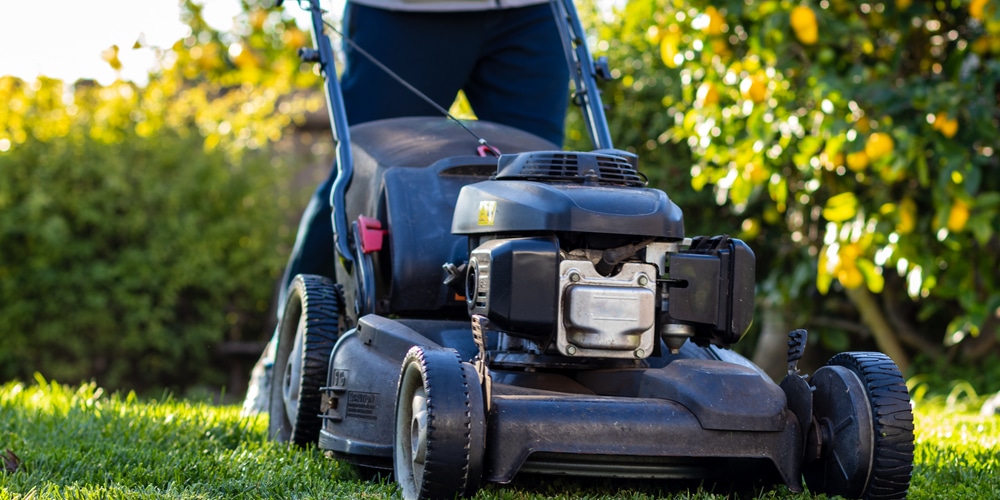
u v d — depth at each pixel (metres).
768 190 7.48
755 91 6.19
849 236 6.44
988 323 8.10
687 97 7.16
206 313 13.41
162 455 3.66
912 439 2.96
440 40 4.75
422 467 2.82
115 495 2.95
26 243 12.80
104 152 12.99
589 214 3.00
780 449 3.00
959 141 6.12
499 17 4.77
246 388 13.87
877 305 8.33
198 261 13.10
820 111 6.43
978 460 3.87
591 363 3.22
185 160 13.44
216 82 14.61
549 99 4.87
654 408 2.94
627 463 2.98
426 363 2.85
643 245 3.08
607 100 9.05
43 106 13.27
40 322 12.76
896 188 6.89
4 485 3.15
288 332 4.38
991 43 6.39
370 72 4.78
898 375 3.02
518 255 3.00
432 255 3.76
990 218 6.06
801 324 8.32
